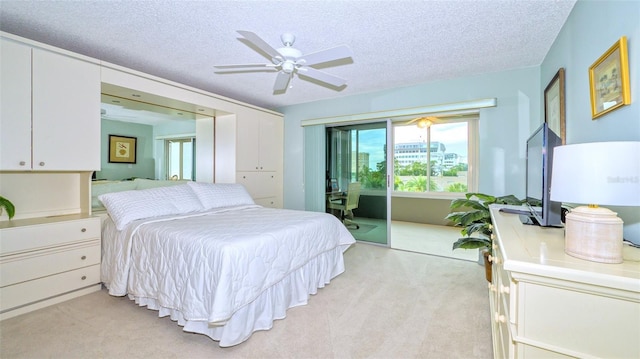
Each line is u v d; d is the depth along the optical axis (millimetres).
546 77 2805
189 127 4453
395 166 6168
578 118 1902
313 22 2154
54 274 2240
